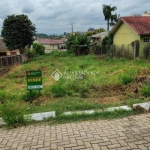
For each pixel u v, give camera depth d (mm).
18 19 30469
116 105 6141
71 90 8008
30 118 5211
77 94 7641
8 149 3939
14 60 23438
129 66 13883
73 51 31922
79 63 18438
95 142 4039
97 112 5477
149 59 17625
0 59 20547
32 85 7184
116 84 8609
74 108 6055
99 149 3779
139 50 19922
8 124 5055
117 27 23906
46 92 7629
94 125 4848
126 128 4609
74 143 4043
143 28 20359
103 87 8367
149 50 18672
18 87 10211
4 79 13805
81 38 29281
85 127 4762
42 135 4469
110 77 10375
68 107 6121
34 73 7129
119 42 24094
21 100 7172
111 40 25938
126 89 7957
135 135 4258
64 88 7953
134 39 20922
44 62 23156
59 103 6594
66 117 5316
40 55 35812
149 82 8312
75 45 29281
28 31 30859
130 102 6270
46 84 10070
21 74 15398
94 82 9461
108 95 7445
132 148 3762
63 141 4148
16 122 5121
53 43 63469
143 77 9180
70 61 21547
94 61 19656
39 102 6871
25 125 5070
